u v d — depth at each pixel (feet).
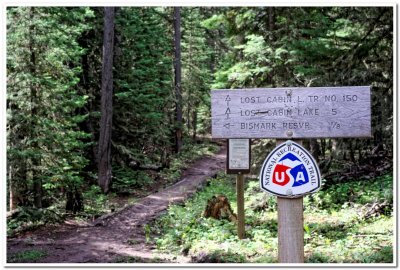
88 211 51.06
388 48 37.45
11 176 41.83
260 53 45.93
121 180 68.44
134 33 76.38
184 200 55.11
